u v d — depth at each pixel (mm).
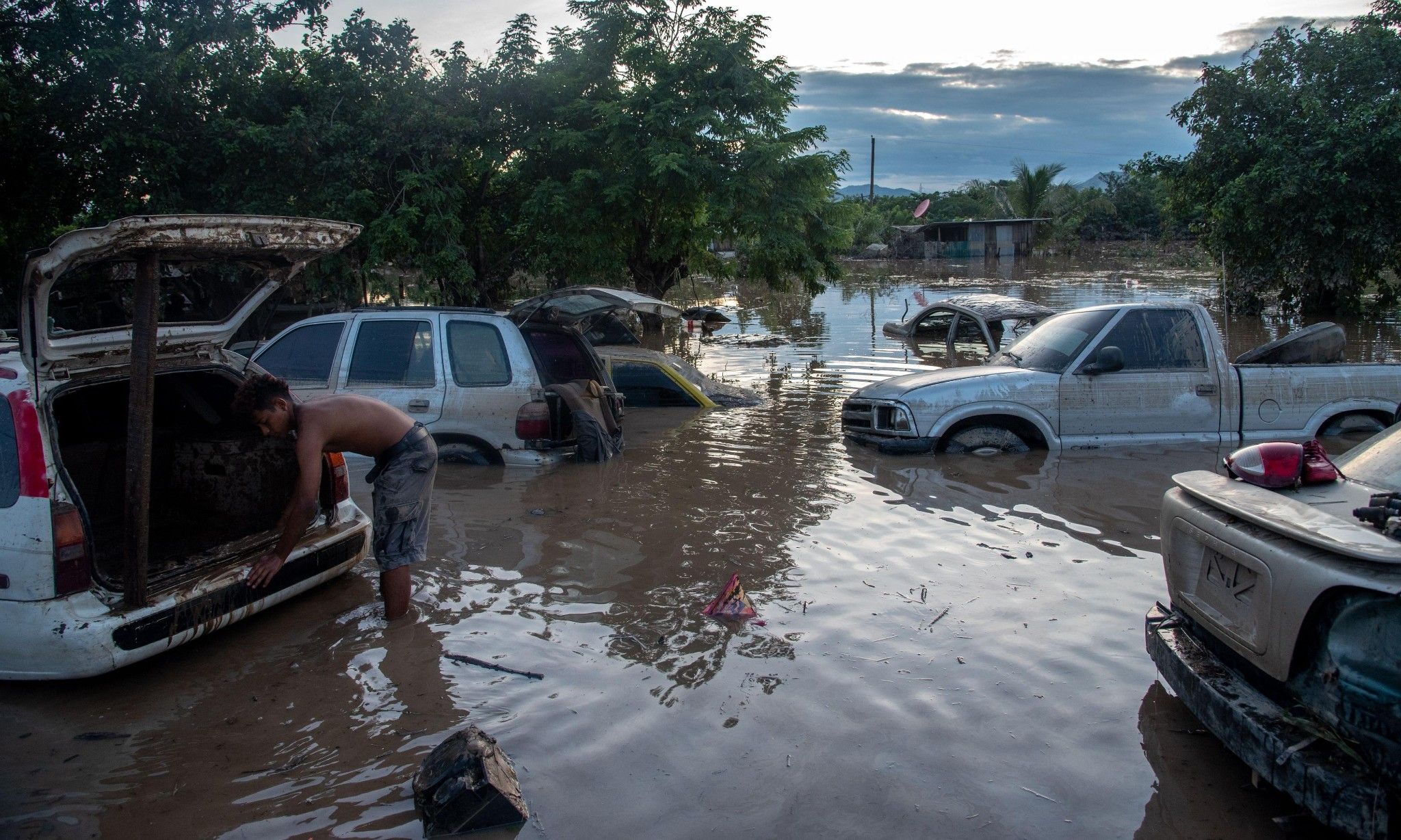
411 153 13906
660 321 18016
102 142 11992
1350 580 2740
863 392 9016
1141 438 8336
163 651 4207
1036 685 4012
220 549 4684
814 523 6336
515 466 7887
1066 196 60594
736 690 3992
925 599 4969
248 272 10273
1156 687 3994
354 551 5254
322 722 3805
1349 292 18594
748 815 3129
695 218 17234
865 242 59031
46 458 3988
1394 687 2621
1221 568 3416
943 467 7863
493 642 4535
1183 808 3145
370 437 4715
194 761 3525
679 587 5199
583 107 15680
